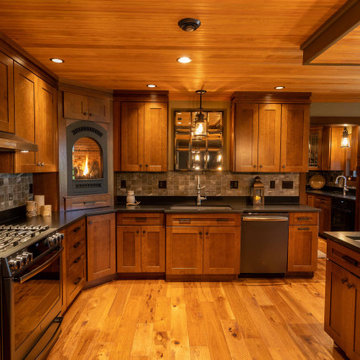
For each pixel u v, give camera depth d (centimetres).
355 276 174
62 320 217
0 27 184
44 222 243
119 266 316
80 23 179
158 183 367
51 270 203
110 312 251
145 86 321
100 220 300
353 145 552
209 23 178
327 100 376
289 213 318
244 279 326
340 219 482
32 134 237
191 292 292
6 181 251
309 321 239
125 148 339
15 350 154
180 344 207
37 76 246
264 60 240
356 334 173
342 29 163
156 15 169
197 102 368
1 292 149
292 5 157
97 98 323
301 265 321
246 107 341
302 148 345
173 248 314
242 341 211
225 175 369
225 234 314
